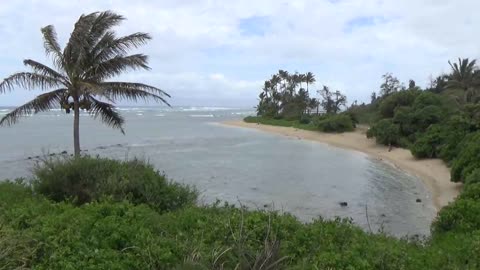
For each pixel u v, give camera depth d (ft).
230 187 75.10
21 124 284.61
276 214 27.14
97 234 21.71
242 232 22.06
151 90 70.54
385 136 143.64
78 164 41.27
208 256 19.85
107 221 23.50
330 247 22.29
